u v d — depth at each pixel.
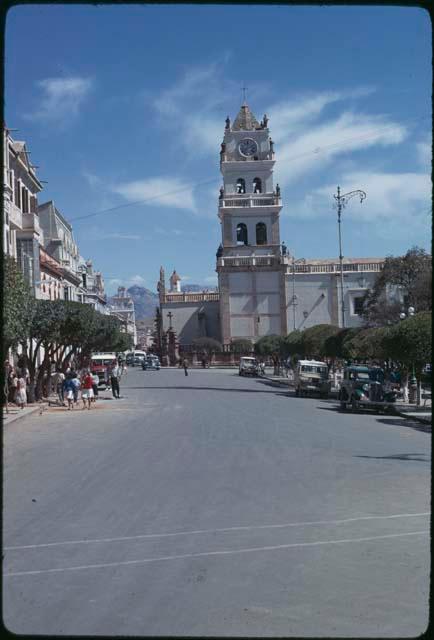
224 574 7.70
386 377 32.91
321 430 23.36
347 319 91.06
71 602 6.82
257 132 93.25
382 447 18.92
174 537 9.26
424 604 6.74
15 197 44.53
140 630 6.07
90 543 9.02
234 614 6.48
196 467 15.31
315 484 13.16
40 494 12.45
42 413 31.64
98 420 27.83
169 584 7.37
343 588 7.22
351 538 9.20
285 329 91.69
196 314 106.44
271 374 76.12
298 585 7.32
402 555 8.41
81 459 16.97
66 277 71.44
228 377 70.88
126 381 63.31
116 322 58.03
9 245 42.72
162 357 107.75
